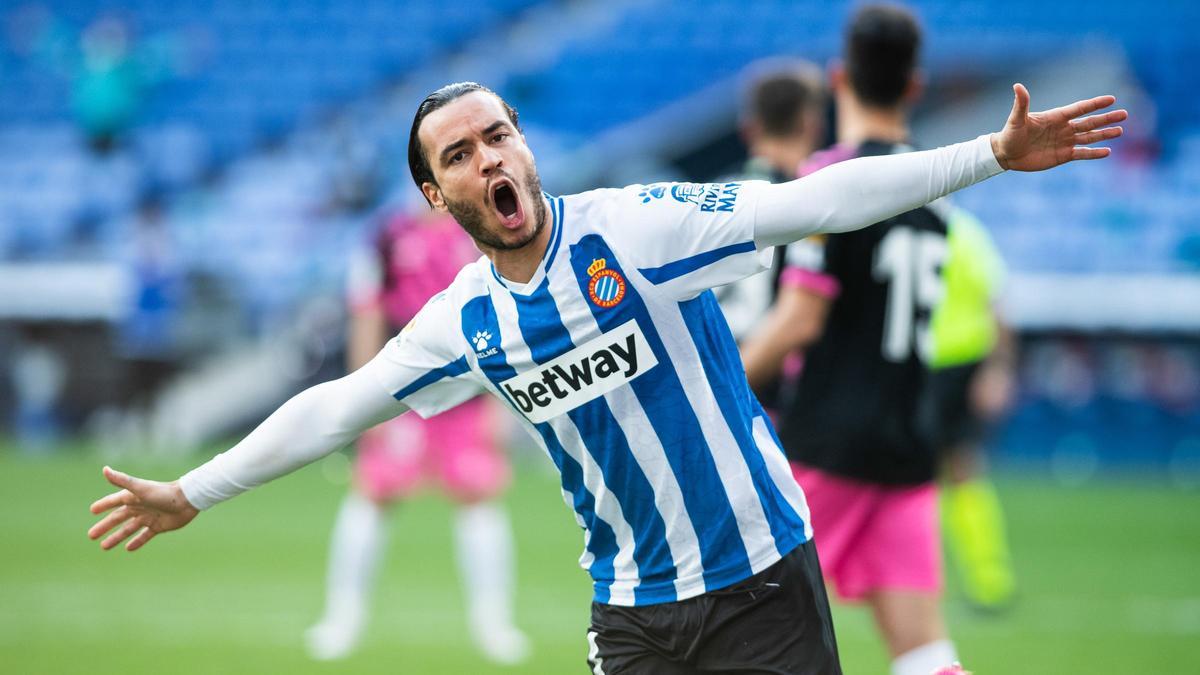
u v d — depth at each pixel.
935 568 17.14
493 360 13.10
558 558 38.78
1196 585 34.81
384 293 27.52
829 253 16.95
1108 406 61.56
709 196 12.51
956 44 76.06
